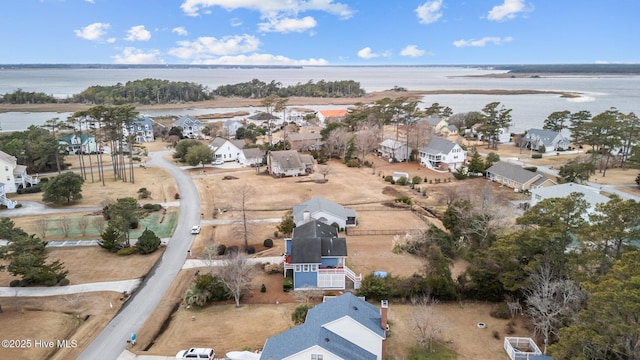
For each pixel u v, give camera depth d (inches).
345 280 1676.9
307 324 1130.7
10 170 2908.5
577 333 916.0
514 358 1173.1
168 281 1721.2
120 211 2032.5
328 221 2225.6
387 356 1208.8
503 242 1417.3
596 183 3075.8
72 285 1675.7
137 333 1369.3
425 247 1919.3
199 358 1195.3
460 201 2102.6
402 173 3321.9
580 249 1293.1
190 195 2925.7
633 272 924.6
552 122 4950.8
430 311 1334.9
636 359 872.9
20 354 1222.9
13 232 1656.0
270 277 1752.0
